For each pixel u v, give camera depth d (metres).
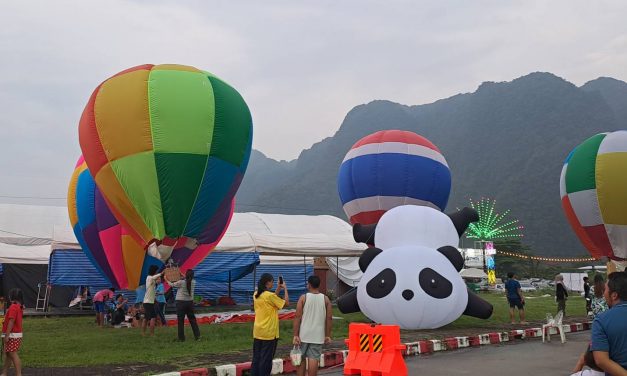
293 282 29.44
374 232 14.93
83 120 13.52
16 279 24.83
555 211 185.88
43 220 31.38
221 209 13.59
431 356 11.02
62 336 13.30
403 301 12.80
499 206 192.88
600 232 18.95
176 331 14.03
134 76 13.23
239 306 23.58
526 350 11.95
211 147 12.88
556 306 26.69
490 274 72.81
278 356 9.75
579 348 12.29
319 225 35.44
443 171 19.84
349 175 20.30
